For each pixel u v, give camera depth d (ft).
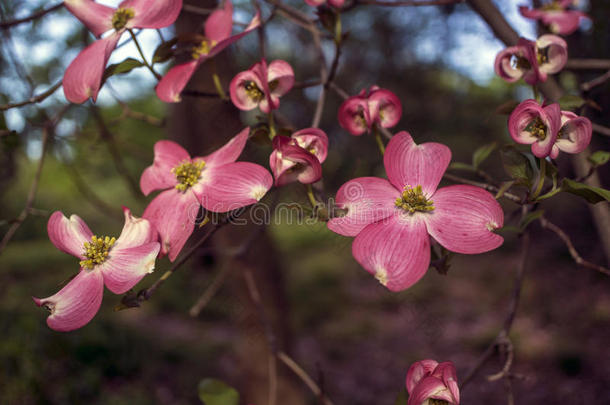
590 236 8.51
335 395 7.43
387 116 1.12
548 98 1.35
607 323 8.41
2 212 3.92
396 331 9.36
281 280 3.77
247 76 1.06
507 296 10.30
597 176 1.27
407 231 0.95
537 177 1.02
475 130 8.37
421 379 0.95
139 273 0.94
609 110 1.63
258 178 1.01
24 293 8.84
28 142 2.02
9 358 6.34
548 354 7.77
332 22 1.29
